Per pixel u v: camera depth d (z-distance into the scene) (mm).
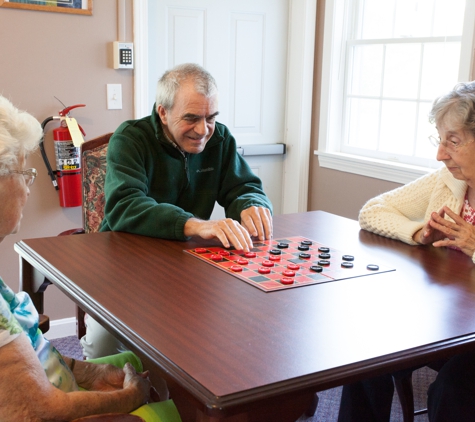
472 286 1533
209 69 3393
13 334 1066
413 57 3057
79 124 2918
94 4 2846
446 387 1533
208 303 1370
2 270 2865
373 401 1815
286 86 3650
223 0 3352
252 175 2420
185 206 2355
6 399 1065
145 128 2203
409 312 1346
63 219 2971
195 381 1014
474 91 1670
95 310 1333
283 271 1605
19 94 2752
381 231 1998
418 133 3076
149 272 1585
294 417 1124
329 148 3516
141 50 2980
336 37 3373
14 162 1180
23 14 2693
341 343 1174
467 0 2641
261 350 1135
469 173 1729
